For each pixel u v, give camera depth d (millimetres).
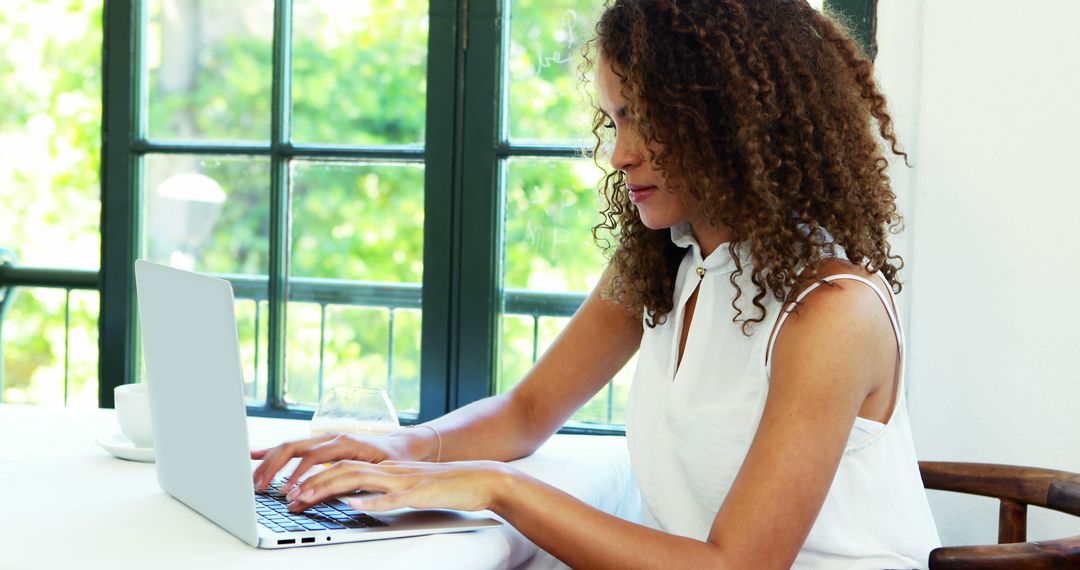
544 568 1106
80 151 5375
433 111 1900
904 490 1129
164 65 2055
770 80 1117
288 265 2049
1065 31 1568
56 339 4961
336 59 4168
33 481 1145
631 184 1197
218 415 929
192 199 2055
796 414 1023
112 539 922
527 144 1889
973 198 1624
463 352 1918
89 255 5410
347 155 1977
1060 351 1586
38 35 5328
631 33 1152
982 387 1631
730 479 1140
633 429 1264
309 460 1109
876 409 1114
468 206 1898
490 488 993
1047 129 1582
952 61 1625
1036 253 1594
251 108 2039
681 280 1281
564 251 1930
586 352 1404
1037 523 1608
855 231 1114
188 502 1036
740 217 1120
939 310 1650
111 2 2031
